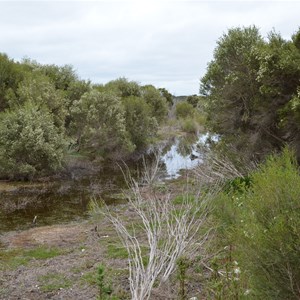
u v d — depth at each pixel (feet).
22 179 67.92
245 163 48.39
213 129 62.03
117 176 73.97
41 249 34.53
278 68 45.83
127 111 99.09
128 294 23.79
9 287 26.61
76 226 42.16
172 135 135.95
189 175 66.69
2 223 44.37
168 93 194.90
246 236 15.75
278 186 16.05
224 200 25.41
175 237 24.75
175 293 21.89
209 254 24.57
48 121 72.59
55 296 24.97
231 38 64.23
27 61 119.34
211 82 66.49
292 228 14.74
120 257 30.60
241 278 18.08
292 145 46.57
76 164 79.92
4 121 68.28
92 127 87.15
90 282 26.37
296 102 41.42
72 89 100.32
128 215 43.80
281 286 14.87
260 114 51.67
